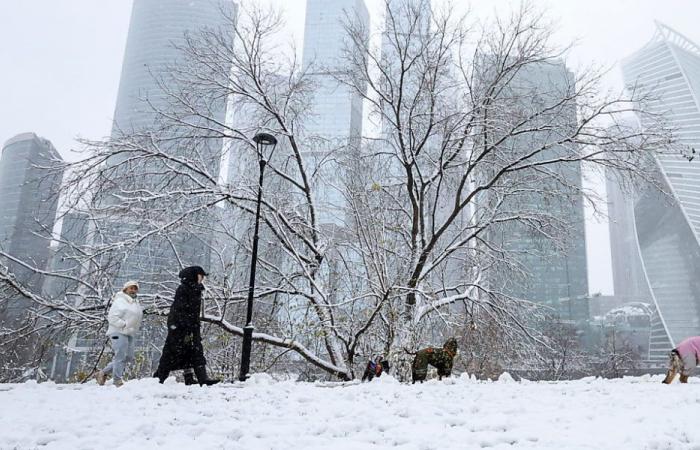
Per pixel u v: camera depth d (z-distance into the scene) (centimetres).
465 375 1230
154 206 1647
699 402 762
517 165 1808
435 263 1727
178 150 1855
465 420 638
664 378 1167
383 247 1510
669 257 10169
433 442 519
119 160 1859
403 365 1484
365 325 1545
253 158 1877
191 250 1783
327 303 1630
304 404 782
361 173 1844
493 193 1919
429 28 1816
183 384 952
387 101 1817
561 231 1839
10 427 593
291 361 2012
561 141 1709
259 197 1402
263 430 583
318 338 1684
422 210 1825
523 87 1836
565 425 603
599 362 4106
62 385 966
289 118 1952
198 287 973
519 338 1870
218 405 754
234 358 1772
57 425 598
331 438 552
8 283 1541
